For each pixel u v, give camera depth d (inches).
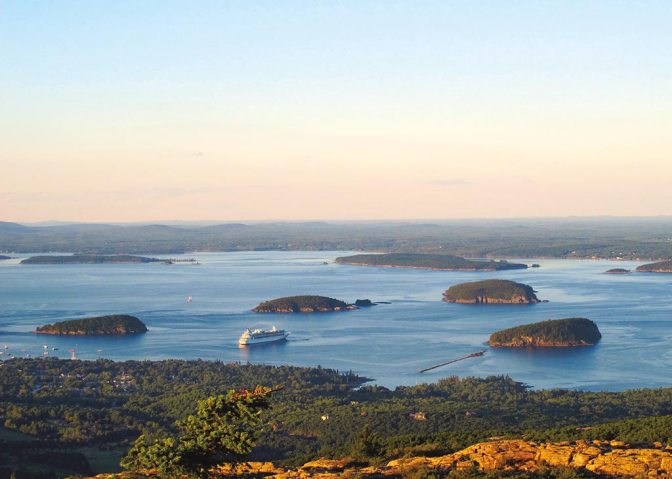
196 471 2529.5
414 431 5910.4
